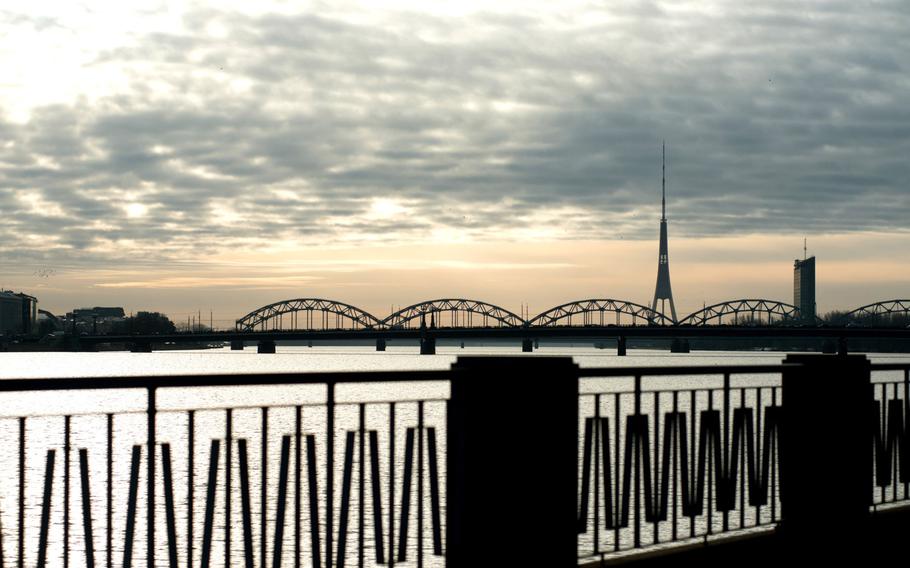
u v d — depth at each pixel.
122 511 34.75
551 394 7.11
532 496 6.98
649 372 8.25
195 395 140.75
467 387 6.83
